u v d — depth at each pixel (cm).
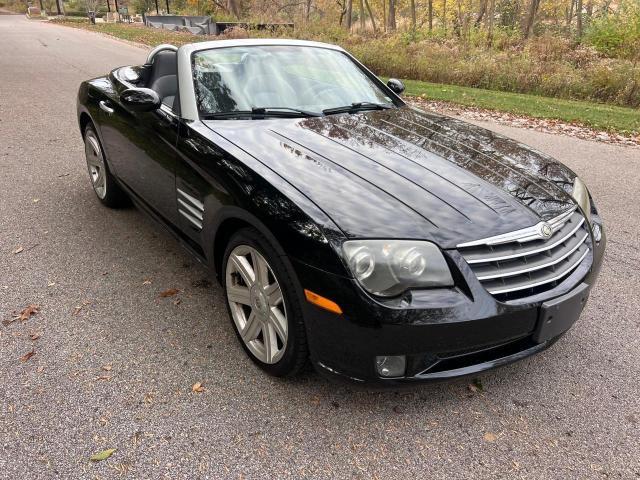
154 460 209
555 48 1573
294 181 235
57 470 202
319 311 213
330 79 364
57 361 265
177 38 2353
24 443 214
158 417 231
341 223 211
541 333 223
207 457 211
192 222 296
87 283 339
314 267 211
